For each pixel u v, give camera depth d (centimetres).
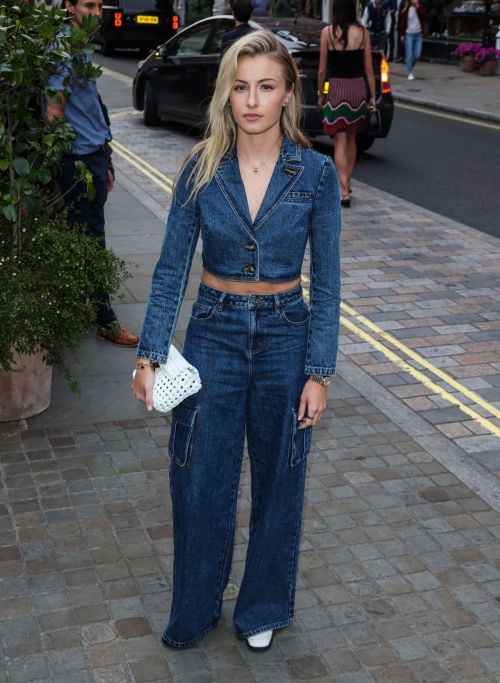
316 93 1081
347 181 934
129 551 367
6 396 461
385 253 787
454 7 2306
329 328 288
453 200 979
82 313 457
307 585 351
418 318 637
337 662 312
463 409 504
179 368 283
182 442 295
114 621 327
